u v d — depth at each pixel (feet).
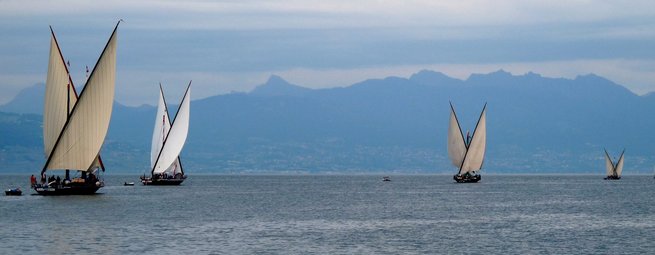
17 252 550.36
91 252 552.41
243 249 572.10
